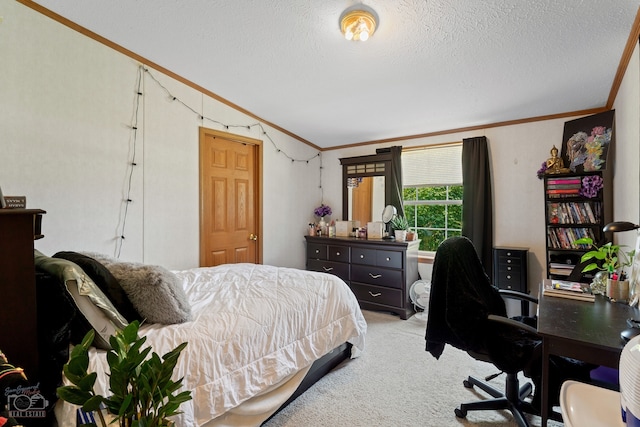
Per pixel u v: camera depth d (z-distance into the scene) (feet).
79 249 7.70
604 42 6.55
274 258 13.10
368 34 6.34
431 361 8.12
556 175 9.32
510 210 10.94
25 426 3.39
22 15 6.81
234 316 5.37
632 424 2.02
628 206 6.98
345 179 14.75
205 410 4.42
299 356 6.15
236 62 8.66
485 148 11.19
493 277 10.85
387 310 12.19
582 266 8.29
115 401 2.52
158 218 9.32
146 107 8.98
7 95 6.64
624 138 7.36
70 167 7.55
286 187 13.65
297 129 13.35
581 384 2.93
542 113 10.14
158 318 4.82
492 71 8.00
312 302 6.79
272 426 5.66
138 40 8.02
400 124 12.02
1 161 6.58
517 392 5.84
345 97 10.22
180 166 9.85
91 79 7.88
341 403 6.34
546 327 4.36
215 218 11.00
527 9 5.82
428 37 6.88
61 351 3.81
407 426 5.66
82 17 7.26
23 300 3.52
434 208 12.86
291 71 8.91
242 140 11.69
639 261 5.27
